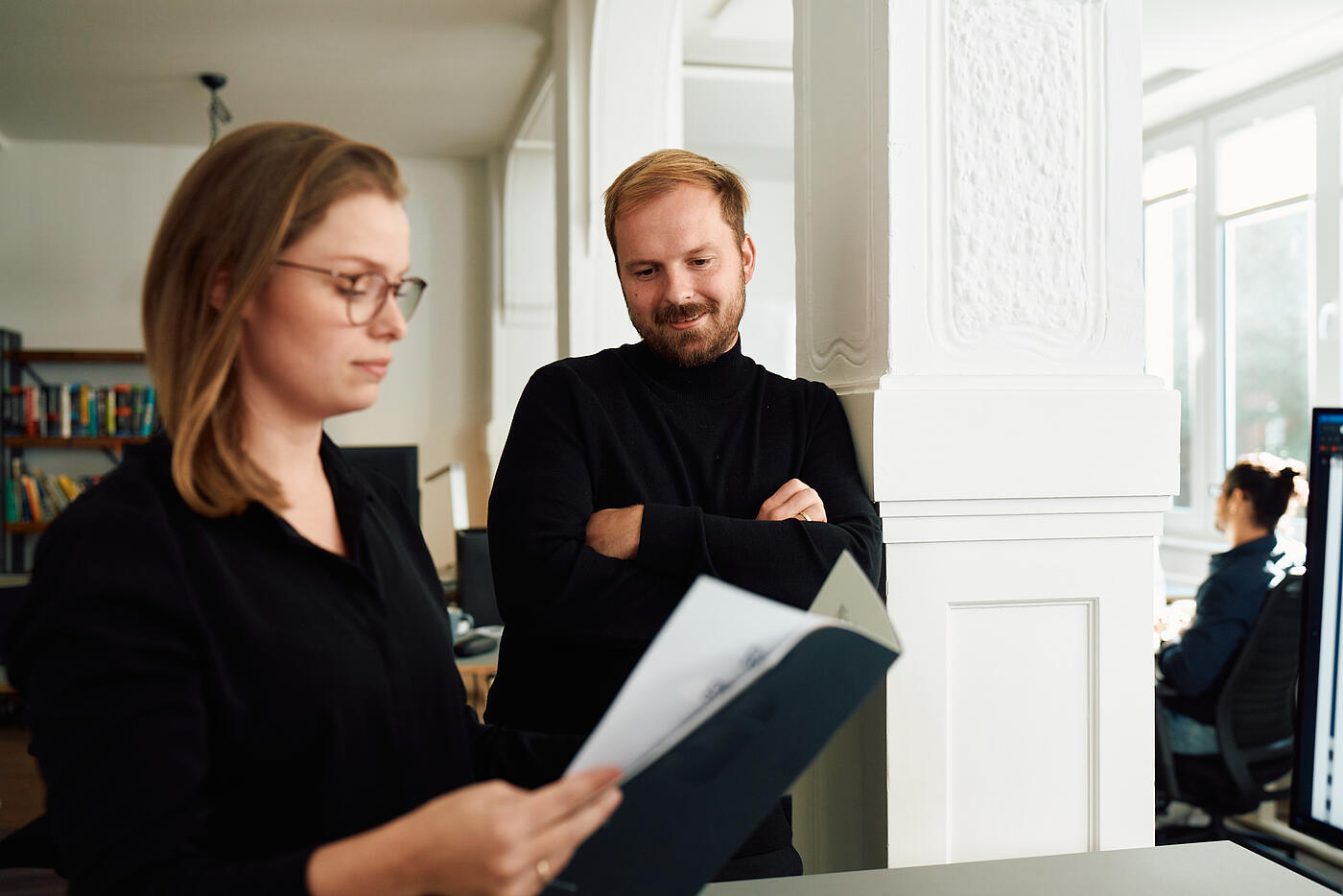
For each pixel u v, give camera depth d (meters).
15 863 1.44
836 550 1.41
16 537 6.35
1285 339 5.28
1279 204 5.28
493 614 3.56
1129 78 1.72
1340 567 0.86
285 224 0.76
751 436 1.54
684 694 0.64
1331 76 4.95
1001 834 1.65
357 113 6.11
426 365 7.11
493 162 6.92
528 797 0.59
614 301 4.21
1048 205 1.69
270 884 0.61
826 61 1.87
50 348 6.55
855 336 1.76
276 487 0.79
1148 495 1.68
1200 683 3.05
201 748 0.70
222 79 5.41
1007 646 1.66
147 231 6.66
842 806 1.79
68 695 0.65
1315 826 0.88
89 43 4.90
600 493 1.50
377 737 0.83
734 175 1.51
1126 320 1.72
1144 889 0.98
